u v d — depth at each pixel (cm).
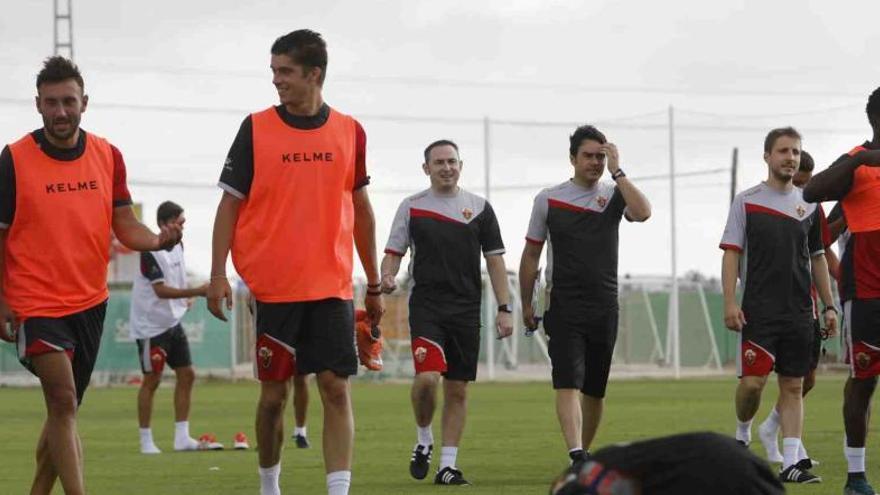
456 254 3108
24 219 2202
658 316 11425
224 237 2227
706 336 11338
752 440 4022
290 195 2205
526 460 3569
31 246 2205
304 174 2209
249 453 3919
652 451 1394
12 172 2195
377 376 9819
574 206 2977
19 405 6662
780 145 2944
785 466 2936
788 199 2956
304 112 2231
